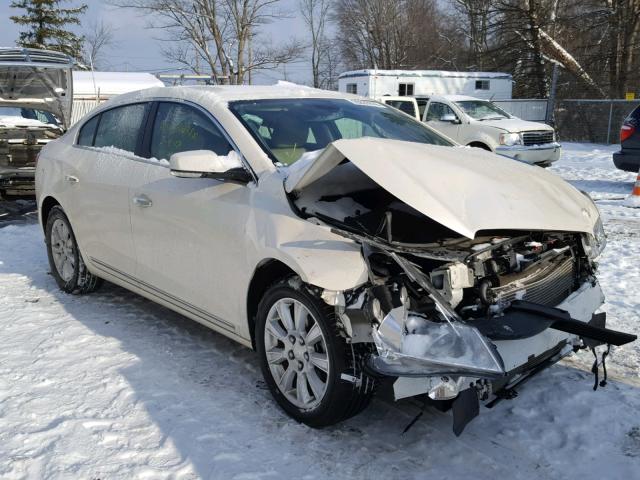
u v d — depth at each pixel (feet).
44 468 9.31
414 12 157.28
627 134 33.81
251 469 9.34
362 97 15.58
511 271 10.68
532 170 12.17
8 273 19.58
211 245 11.82
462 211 9.63
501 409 11.02
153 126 14.25
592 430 10.32
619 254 21.26
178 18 104.37
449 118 49.19
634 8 88.12
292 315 10.57
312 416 10.18
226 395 11.57
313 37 169.27
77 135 17.22
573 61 94.07
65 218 16.89
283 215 10.64
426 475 9.28
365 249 9.86
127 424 10.53
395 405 11.21
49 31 138.82
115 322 15.19
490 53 99.86
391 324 9.01
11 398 11.37
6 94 32.78
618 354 13.14
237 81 107.65
